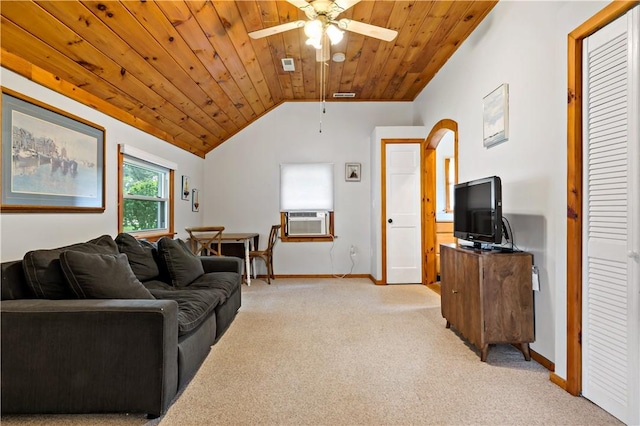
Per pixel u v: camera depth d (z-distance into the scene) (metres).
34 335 1.67
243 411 1.79
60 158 2.47
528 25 2.52
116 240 2.91
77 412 1.69
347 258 5.68
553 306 2.25
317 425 1.67
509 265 2.39
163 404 1.71
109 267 1.98
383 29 2.30
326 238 5.65
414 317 3.44
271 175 5.70
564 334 2.03
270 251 5.29
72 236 2.63
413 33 3.49
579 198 1.94
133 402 1.69
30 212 2.23
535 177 2.44
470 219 2.90
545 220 2.33
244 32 3.25
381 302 4.02
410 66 4.33
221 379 2.14
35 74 2.23
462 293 2.71
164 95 3.48
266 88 4.85
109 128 3.11
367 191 5.68
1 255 2.03
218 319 2.82
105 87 2.85
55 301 1.77
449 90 4.07
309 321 3.31
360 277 5.62
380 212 5.05
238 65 3.78
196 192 5.36
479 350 2.59
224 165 5.70
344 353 2.54
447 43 3.73
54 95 2.42
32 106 2.21
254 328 3.11
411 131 5.06
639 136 1.61
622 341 1.69
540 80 2.38
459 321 2.78
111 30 2.36
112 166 3.15
